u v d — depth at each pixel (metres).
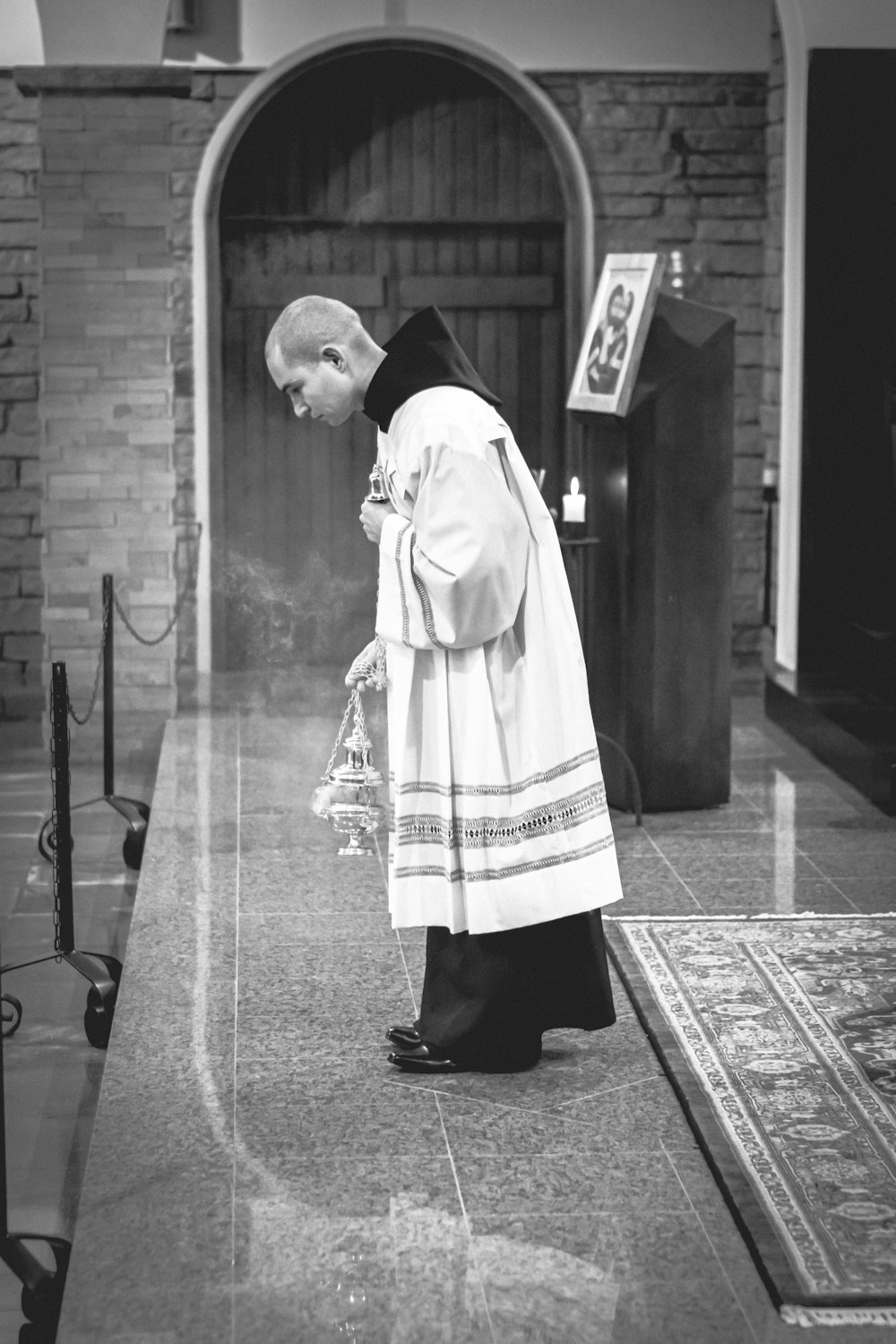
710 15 8.64
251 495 8.90
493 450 3.55
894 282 7.25
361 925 4.87
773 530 8.74
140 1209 3.21
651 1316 2.85
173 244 8.64
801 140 7.58
